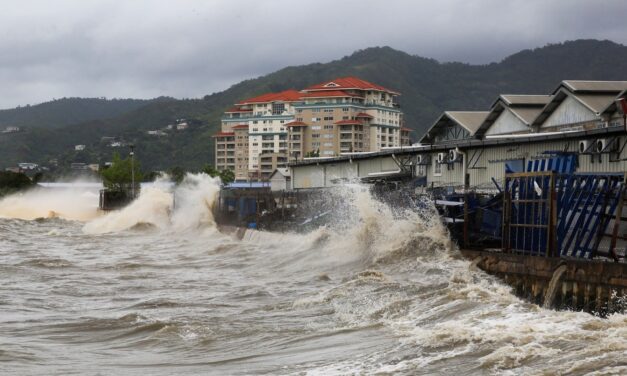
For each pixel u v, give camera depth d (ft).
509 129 206.80
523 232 101.35
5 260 156.97
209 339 77.46
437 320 75.56
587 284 84.33
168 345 76.28
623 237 92.12
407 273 110.42
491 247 117.80
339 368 60.75
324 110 629.92
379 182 179.83
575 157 135.74
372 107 637.71
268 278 125.29
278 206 198.59
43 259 156.35
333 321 82.99
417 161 196.65
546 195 96.58
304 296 102.63
